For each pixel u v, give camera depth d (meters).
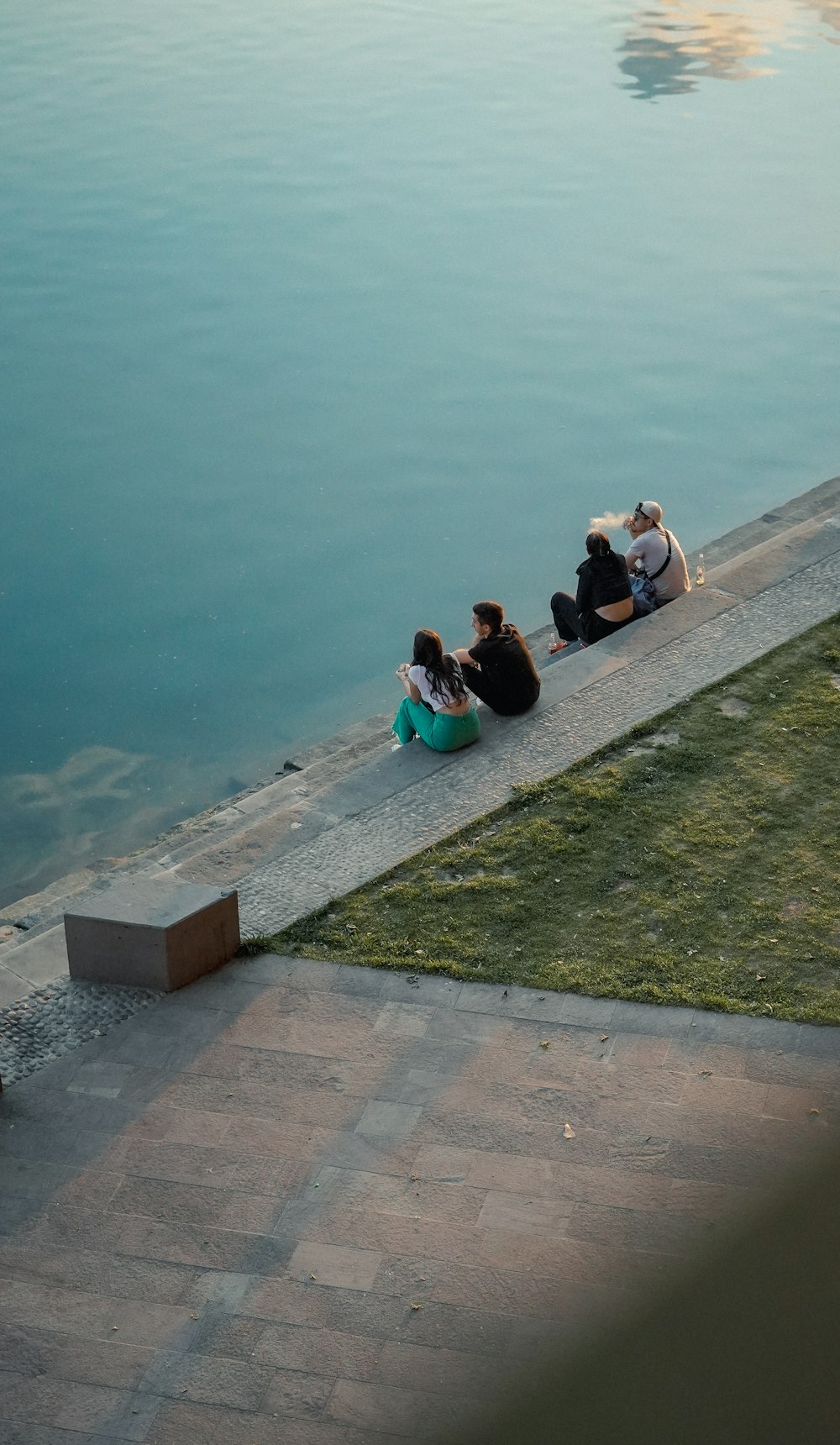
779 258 30.58
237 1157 6.97
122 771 15.26
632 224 32.78
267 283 29.59
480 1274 6.18
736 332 27.12
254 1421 5.57
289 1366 5.80
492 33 51.06
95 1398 5.72
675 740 10.26
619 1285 6.04
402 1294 6.11
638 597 12.42
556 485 21.64
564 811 9.57
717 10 53.41
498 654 10.57
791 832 9.20
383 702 16.30
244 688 16.70
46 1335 6.03
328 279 29.88
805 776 9.75
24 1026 7.96
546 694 10.98
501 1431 3.48
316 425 23.59
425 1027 7.78
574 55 47.66
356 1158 6.91
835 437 22.91
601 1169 6.71
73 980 8.36
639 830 9.31
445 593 18.69
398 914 8.73
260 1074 7.52
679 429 23.39
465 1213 6.52
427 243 31.92
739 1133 6.86
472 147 38.41
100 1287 6.27
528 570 19.20
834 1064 7.28
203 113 41.41
